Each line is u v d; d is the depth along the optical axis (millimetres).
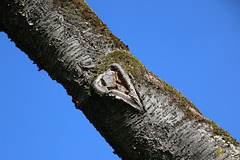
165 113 8164
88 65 8258
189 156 8094
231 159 8062
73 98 8320
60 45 8289
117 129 8180
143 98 8180
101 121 8211
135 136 8156
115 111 8172
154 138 8141
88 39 8305
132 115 8164
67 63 8273
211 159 8070
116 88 8180
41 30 8312
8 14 8352
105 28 8367
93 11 8414
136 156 8180
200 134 8117
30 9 8328
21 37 8359
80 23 8336
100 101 8180
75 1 8391
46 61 8328
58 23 8312
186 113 8172
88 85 8227
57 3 8352
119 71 8211
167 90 8234
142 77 8234
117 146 8227
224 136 8125
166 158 8117
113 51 8297
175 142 8117
